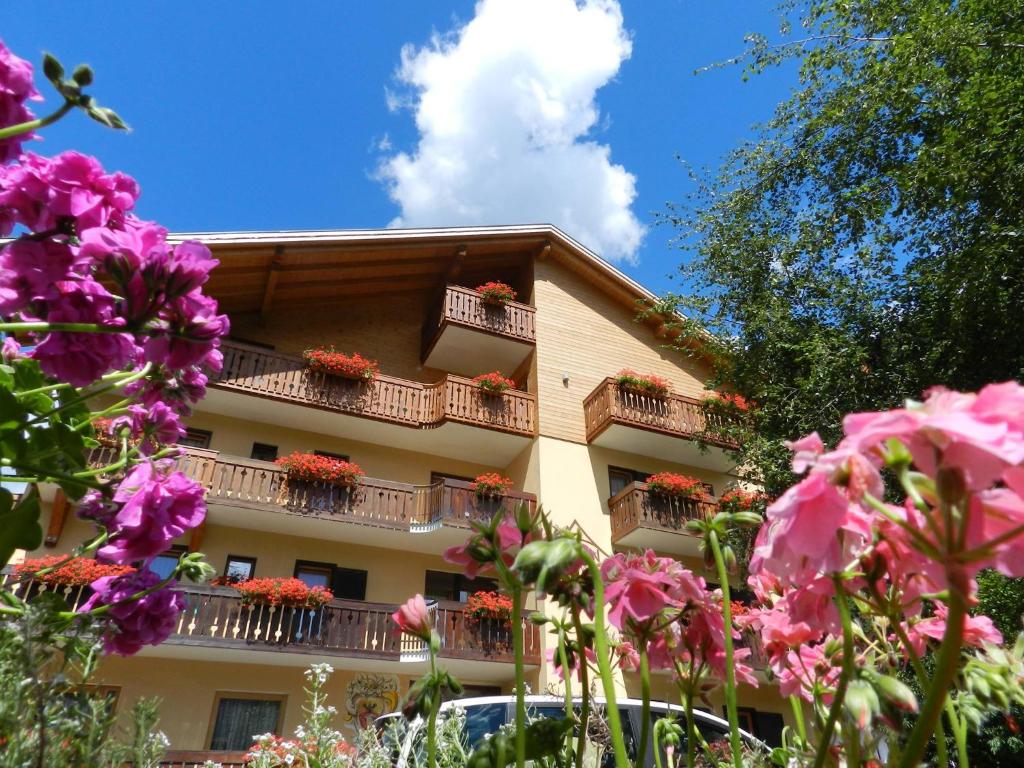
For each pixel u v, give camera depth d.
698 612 0.94
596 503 14.26
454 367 16.53
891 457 0.51
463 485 13.09
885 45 10.46
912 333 10.25
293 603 10.80
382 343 16.17
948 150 8.69
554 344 16.20
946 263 9.29
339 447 14.08
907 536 0.62
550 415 14.95
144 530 1.43
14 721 0.91
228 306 14.65
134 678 10.30
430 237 15.49
